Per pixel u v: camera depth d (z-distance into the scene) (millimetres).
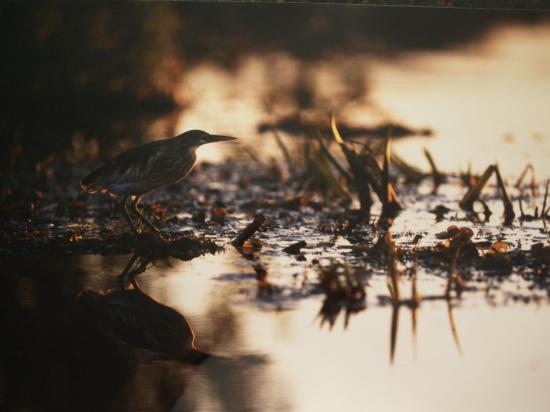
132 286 7297
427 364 5730
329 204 10672
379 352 5938
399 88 17062
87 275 7586
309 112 16266
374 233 9102
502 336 6184
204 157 13633
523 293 7043
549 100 16312
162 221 9414
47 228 9109
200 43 17484
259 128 15422
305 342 6070
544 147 13891
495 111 15984
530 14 13805
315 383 5422
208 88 17516
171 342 6090
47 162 12430
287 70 18000
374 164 10617
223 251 8391
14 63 15492
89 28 16078
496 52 15695
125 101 16016
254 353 5910
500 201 10938
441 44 15836
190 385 5371
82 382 5367
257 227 8562
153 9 16719
